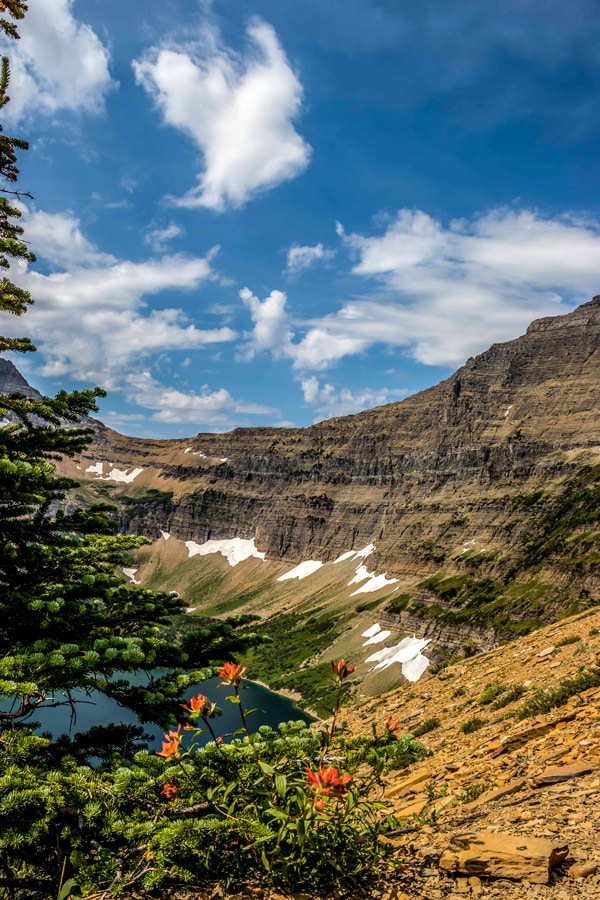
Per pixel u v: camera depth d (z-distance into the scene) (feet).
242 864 22.04
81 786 24.13
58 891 22.21
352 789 22.24
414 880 21.01
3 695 26.53
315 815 20.43
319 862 20.66
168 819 22.99
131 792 24.40
